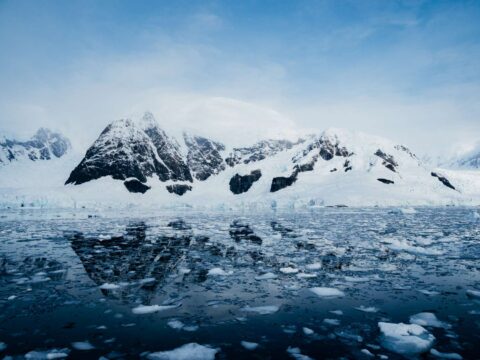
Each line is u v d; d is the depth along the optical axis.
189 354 6.08
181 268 12.74
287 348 6.39
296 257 14.59
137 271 12.32
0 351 6.29
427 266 12.78
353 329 7.23
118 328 7.34
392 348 6.29
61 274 11.93
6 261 14.09
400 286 10.29
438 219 33.62
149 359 5.98
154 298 9.34
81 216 42.25
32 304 8.87
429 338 6.57
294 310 8.39
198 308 8.56
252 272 12.12
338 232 23.14
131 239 20.47
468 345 6.45
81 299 9.26
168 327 7.39
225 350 6.32
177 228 26.95
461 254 15.01
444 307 8.47
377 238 20.08
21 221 34.28
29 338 6.84
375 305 8.67
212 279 11.24
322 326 7.39
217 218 37.84
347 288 10.15
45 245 18.31
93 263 13.68
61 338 6.83
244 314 8.15
